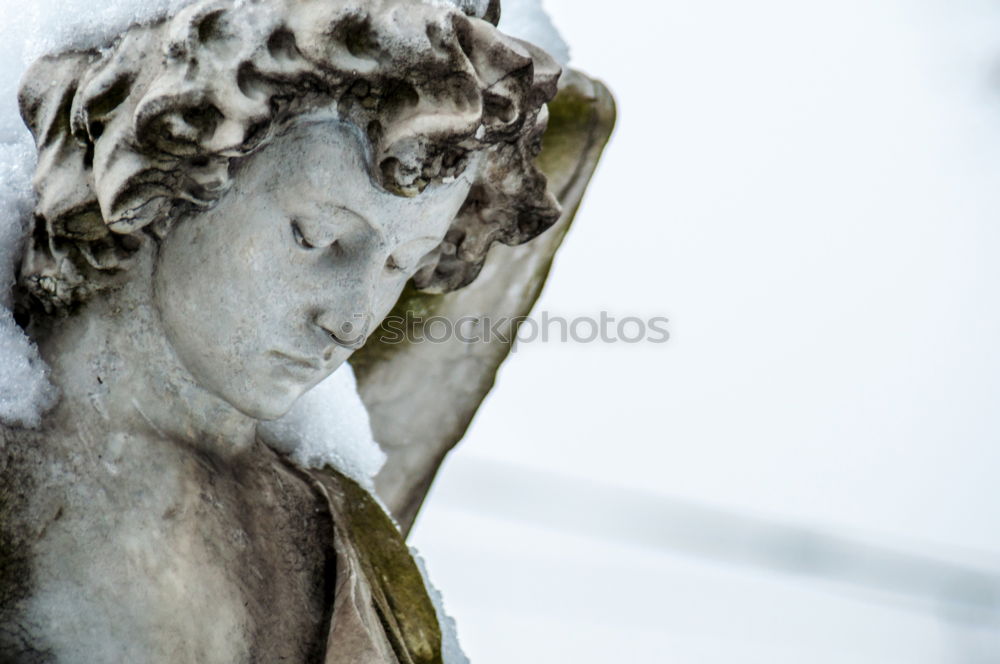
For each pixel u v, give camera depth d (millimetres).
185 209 2391
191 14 2320
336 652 2453
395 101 2344
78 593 2375
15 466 2379
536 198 2465
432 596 2678
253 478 2494
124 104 2348
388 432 2697
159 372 2430
